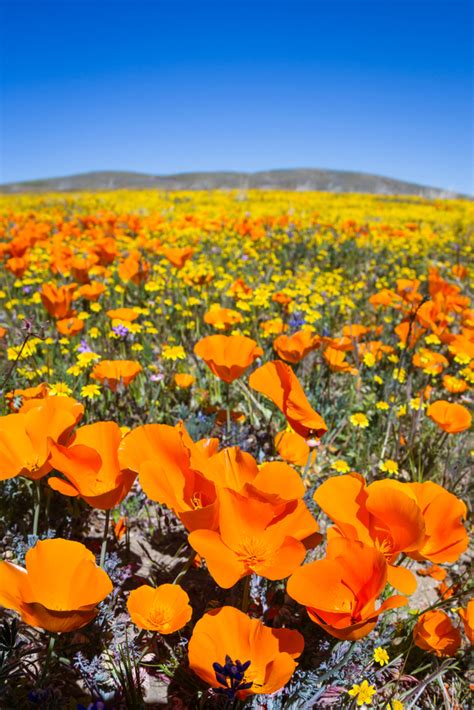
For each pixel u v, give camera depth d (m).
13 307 1.07
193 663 0.26
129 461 0.30
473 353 0.69
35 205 3.89
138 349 0.74
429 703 0.37
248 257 1.67
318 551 0.49
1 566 0.25
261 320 1.04
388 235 2.08
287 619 0.42
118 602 0.41
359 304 1.30
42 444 0.34
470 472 0.63
